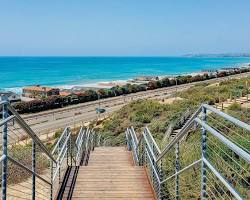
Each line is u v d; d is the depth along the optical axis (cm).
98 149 1451
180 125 1847
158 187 666
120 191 727
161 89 7831
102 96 7025
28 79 13850
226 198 570
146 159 950
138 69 19788
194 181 665
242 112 1864
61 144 948
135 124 2461
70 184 765
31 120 4856
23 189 801
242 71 10494
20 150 1026
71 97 6450
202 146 388
